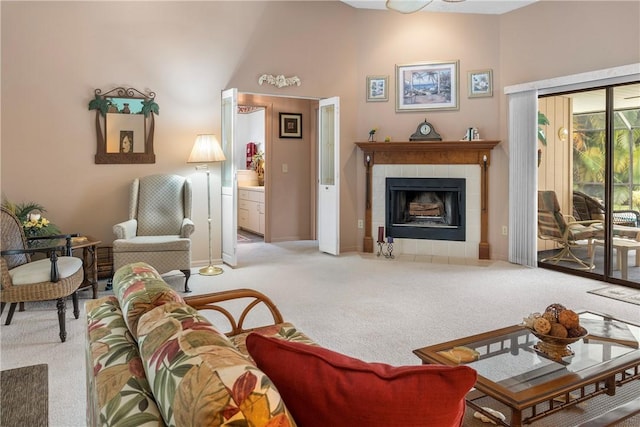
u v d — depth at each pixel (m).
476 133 5.52
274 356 0.97
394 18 5.92
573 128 4.90
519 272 4.96
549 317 2.05
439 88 5.79
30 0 4.35
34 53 4.40
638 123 4.33
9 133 4.34
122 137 4.82
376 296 4.02
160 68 4.98
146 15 4.88
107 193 4.80
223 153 5.18
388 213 6.04
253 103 6.87
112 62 4.75
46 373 2.55
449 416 0.88
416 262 5.49
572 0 4.75
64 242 3.75
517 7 5.29
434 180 5.81
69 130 4.59
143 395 0.97
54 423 2.07
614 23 4.42
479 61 5.61
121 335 1.29
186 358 0.83
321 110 6.09
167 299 1.30
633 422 2.05
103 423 0.92
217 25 5.25
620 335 2.26
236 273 4.93
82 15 4.58
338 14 5.92
